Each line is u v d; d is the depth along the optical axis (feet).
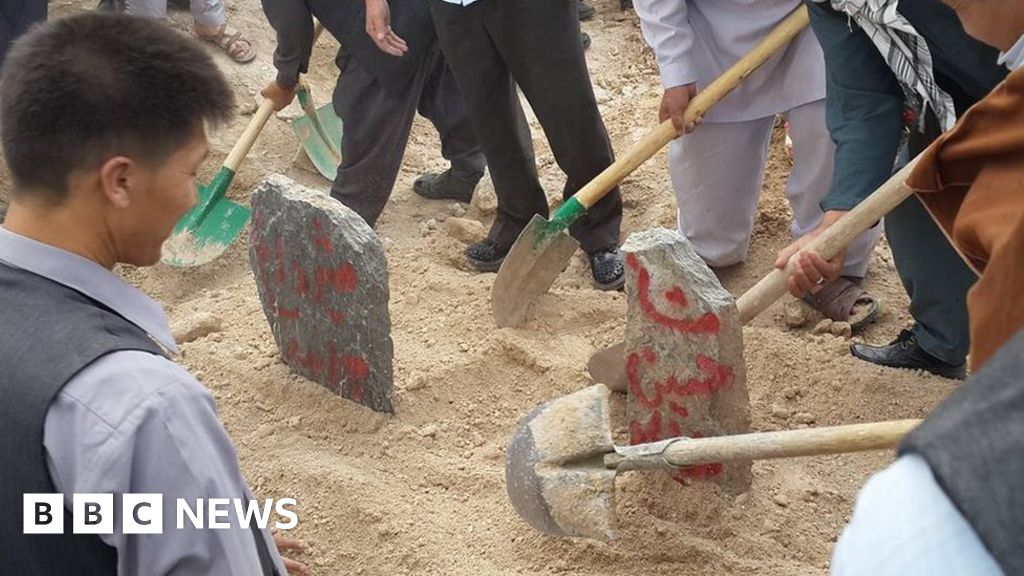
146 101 5.23
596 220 13.78
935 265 10.48
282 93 14.25
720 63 12.35
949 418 3.38
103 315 5.28
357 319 10.37
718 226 13.42
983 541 3.16
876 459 10.50
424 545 9.56
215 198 14.26
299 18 13.33
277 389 11.30
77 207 5.34
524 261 11.96
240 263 14.71
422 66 13.73
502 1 11.89
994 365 3.43
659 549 9.33
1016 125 6.25
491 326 12.33
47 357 4.99
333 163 16.49
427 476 10.38
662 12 11.69
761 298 9.80
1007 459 3.19
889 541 3.34
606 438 8.60
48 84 5.09
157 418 4.95
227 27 18.69
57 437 4.91
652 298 9.18
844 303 12.87
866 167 9.99
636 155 12.07
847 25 9.76
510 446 9.05
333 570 9.52
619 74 19.24
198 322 12.33
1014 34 6.84
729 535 9.53
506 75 12.78
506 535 9.69
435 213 15.85
